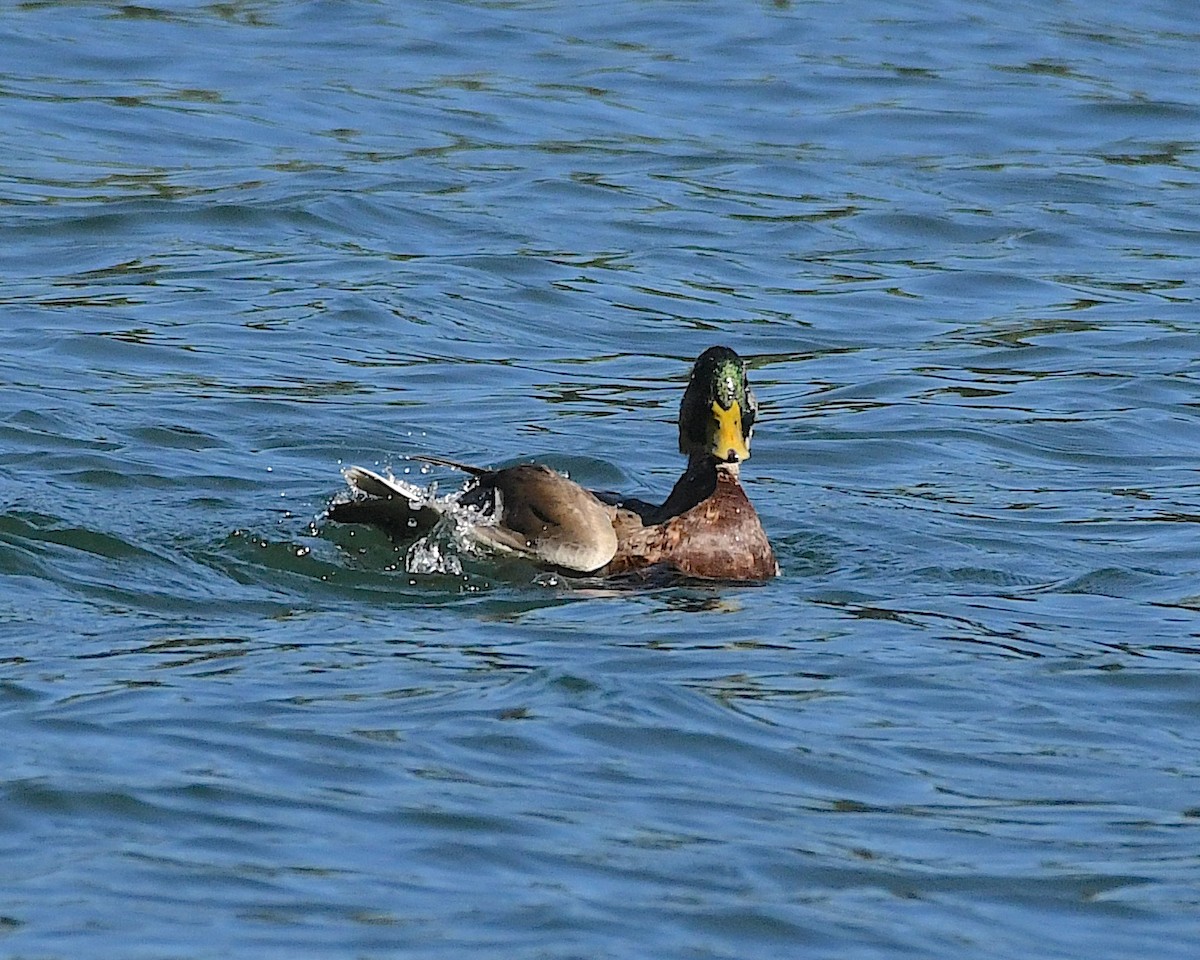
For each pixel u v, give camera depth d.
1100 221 23.55
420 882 8.39
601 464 15.98
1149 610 12.62
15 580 12.41
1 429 15.81
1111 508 15.12
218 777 9.28
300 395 17.36
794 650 11.58
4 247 21.20
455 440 16.48
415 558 13.16
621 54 29.50
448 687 10.62
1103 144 26.48
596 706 10.38
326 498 14.72
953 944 8.09
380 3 31.31
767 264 21.81
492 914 8.13
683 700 10.54
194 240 21.73
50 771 9.25
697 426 13.46
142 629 11.59
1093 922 8.32
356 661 11.06
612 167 24.73
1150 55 30.28
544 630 11.84
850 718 10.48
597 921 8.11
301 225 22.27
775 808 9.31
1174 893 8.58
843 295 20.94
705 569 13.18
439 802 9.12
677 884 8.46
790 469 16.19
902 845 8.97
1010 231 23.12
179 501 14.45
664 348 19.27
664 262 21.69
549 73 28.48
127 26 29.50
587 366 18.70
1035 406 17.81
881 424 17.23
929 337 19.81
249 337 18.89
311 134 25.50
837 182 24.61
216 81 27.31
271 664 10.95
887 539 14.30
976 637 11.95
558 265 21.36
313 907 8.13
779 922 8.18
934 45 30.42
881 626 12.12
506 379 18.23
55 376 17.45
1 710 10.02
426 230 22.34
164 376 17.69
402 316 19.62
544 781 9.45
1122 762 10.02
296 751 9.62
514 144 25.48
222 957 7.70
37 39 28.53
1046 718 10.60
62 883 8.26
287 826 8.84
